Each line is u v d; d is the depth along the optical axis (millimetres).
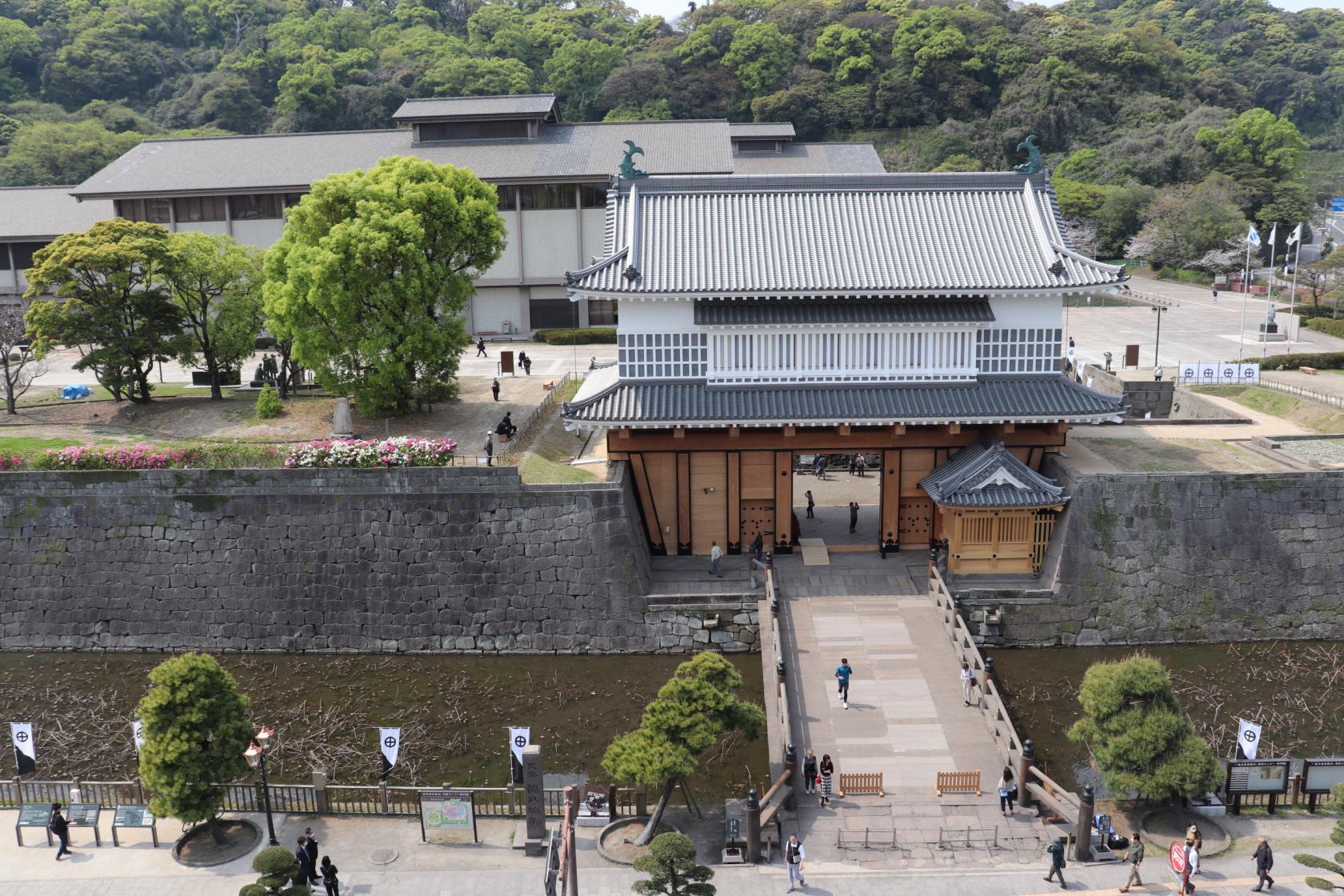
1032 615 49562
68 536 51969
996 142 167125
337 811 37156
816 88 177375
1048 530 50344
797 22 194125
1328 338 91625
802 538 55344
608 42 196000
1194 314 106250
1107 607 49906
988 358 51562
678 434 51125
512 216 96938
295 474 50750
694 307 51094
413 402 68562
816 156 112750
